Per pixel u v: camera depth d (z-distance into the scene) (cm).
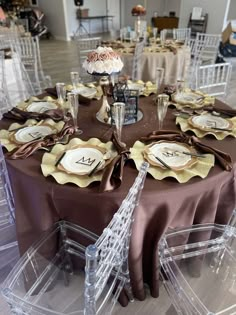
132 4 1021
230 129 140
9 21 682
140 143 128
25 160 118
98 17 984
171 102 178
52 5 901
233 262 131
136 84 213
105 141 133
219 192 120
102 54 145
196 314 106
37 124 147
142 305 139
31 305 104
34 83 432
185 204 115
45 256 126
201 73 248
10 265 159
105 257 83
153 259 127
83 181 104
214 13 622
